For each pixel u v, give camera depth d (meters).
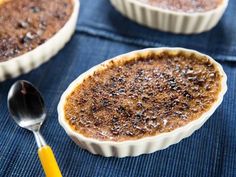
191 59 0.35
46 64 0.39
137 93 0.32
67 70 0.39
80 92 0.33
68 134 0.31
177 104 0.32
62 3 0.41
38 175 0.31
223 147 0.32
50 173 0.28
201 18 0.40
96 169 0.31
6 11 0.40
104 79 0.34
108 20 0.44
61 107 0.32
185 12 0.40
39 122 0.33
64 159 0.32
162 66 0.35
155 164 0.31
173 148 0.32
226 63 0.39
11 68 0.36
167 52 0.35
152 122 0.31
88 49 0.41
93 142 0.30
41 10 0.41
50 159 0.29
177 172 0.31
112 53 0.40
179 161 0.31
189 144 0.32
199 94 0.32
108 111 0.32
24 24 0.39
